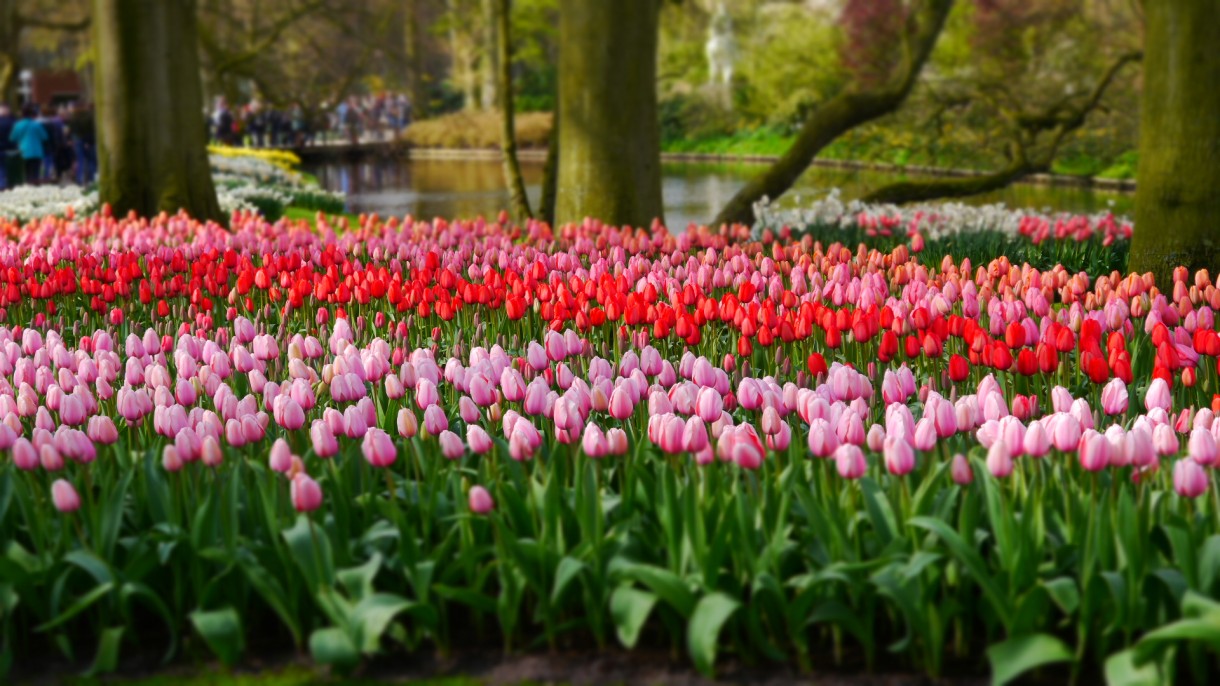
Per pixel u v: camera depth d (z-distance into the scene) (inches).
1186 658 149.8
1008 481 173.6
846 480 169.5
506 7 705.6
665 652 159.6
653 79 564.7
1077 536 156.4
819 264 364.5
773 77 1620.3
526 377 224.1
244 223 526.6
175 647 160.6
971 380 236.8
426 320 303.7
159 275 325.1
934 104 829.8
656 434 166.1
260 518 169.3
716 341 270.5
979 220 518.3
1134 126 876.0
